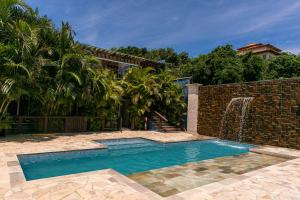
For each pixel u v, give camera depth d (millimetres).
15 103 11219
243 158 7902
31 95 9523
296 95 9453
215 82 23750
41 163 6859
